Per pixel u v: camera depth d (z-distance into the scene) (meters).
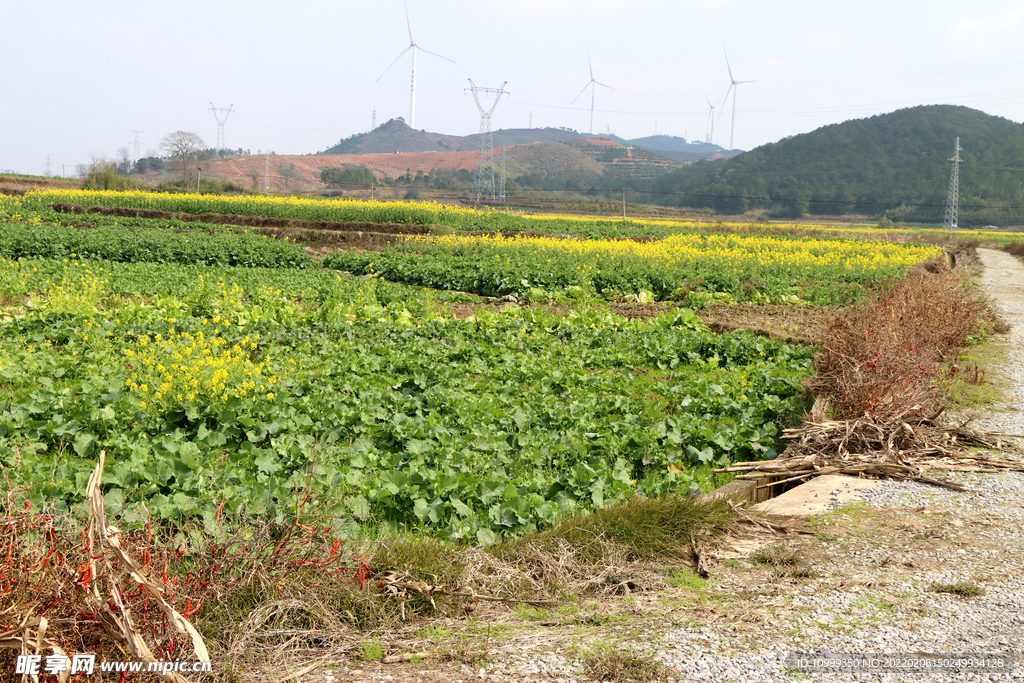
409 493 5.85
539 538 5.10
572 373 10.71
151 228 38.19
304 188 199.75
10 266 18.86
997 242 64.44
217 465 6.68
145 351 10.23
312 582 4.07
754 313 17.98
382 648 3.80
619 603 4.41
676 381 10.80
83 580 3.13
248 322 14.27
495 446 7.32
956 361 11.96
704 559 4.95
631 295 20.17
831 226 107.00
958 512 5.78
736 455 7.63
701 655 3.68
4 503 3.79
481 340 13.05
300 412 8.24
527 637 3.94
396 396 8.84
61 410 7.57
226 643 3.62
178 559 3.83
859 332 10.09
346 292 18.30
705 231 60.41
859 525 5.55
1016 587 4.46
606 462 7.22
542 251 28.52
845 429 7.46
